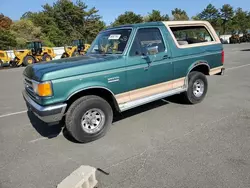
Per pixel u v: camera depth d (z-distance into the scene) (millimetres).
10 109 5949
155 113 4984
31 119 5082
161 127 4223
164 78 4590
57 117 3375
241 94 6059
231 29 55812
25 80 4094
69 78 3371
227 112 4754
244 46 27578
